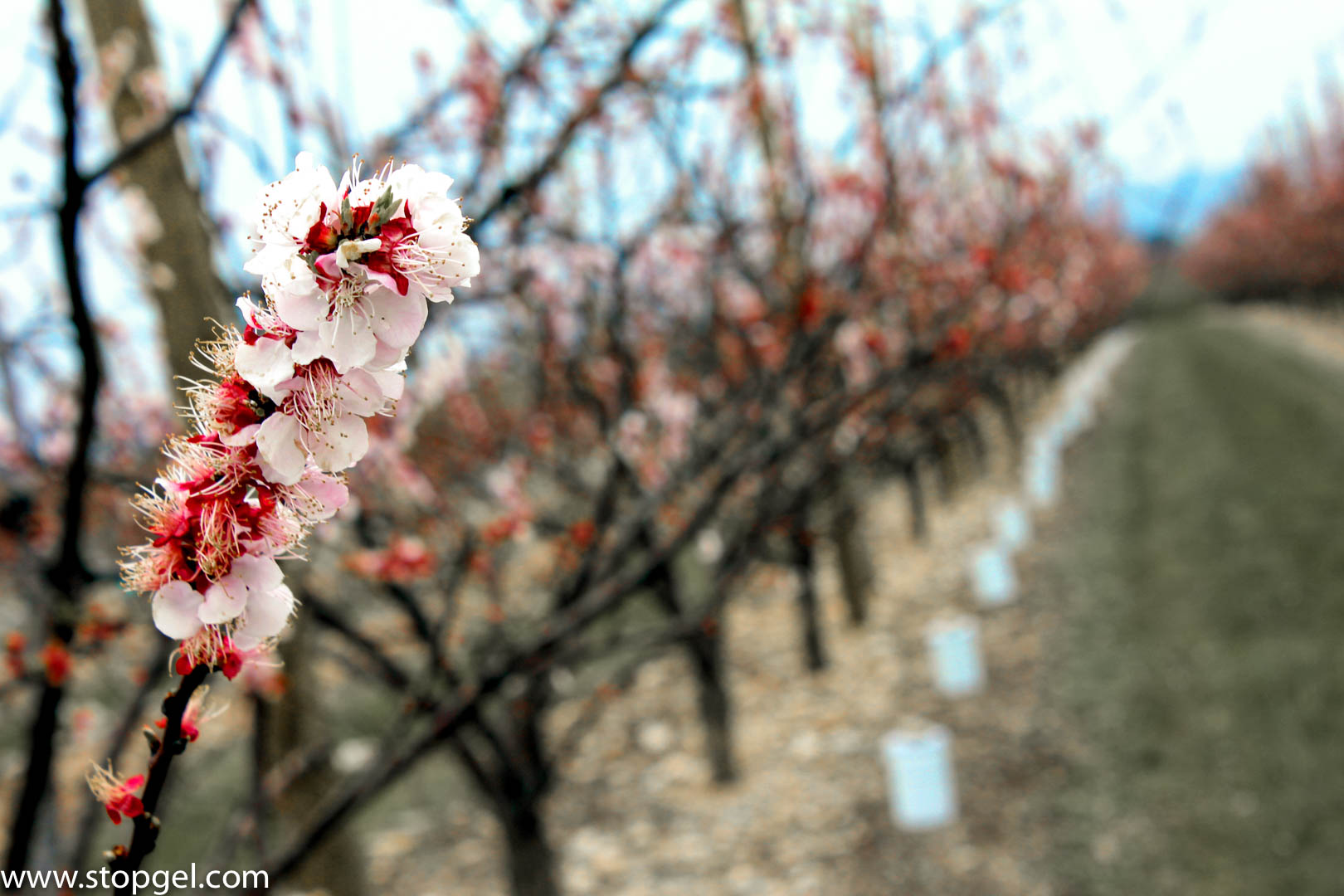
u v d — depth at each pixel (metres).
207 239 3.33
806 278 4.53
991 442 23.45
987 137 6.33
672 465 5.55
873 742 7.71
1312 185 39.91
